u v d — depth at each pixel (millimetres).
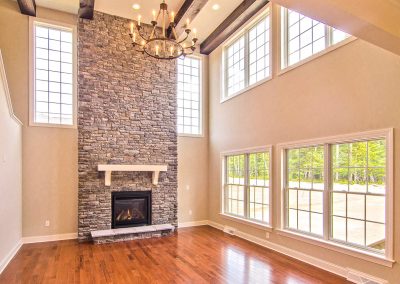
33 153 5707
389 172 3350
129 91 6406
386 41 2691
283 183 5051
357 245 3770
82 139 5906
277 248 5062
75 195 6027
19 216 5297
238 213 6445
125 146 6305
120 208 6266
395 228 3283
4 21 5598
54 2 5754
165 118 6781
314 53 4480
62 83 6145
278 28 5211
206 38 7387
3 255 4184
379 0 2410
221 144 7059
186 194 7324
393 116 3348
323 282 3656
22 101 5664
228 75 7098
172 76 6918
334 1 2137
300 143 4641
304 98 4598
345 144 4023
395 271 3256
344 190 4000
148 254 4871
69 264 4363
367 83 3639
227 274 3953
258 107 5723
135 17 6367
